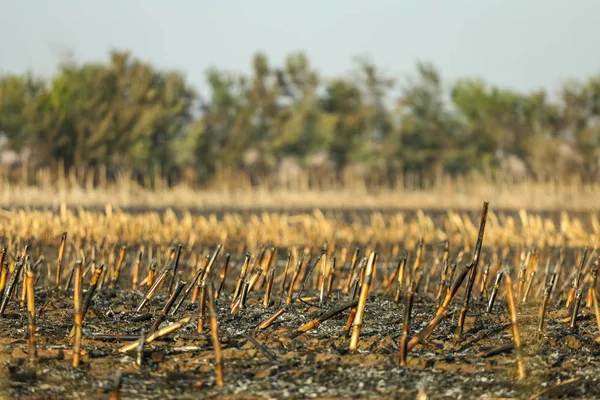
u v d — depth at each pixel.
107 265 49.91
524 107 186.88
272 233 65.75
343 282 46.88
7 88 160.25
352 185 138.12
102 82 169.88
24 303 38.31
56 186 119.38
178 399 24.66
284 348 30.83
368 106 191.12
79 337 28.02
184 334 32.19
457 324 35.44
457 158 184.62
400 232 69.06
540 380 27.17
